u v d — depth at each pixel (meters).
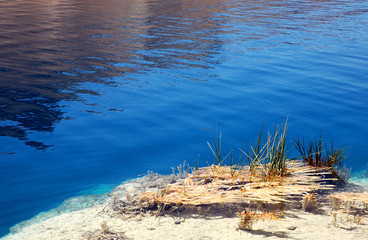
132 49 17.58
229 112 10.55
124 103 10.99
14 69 13.95
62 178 7.11
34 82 12.55
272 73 14.41
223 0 39.09
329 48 18.81
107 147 8.40
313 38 21.11
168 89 12.30
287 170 6.31
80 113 10.16
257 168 6.33
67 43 18.38
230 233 4.40
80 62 15.17
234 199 5.31
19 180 7.02
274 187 5.58
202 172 6.51
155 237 4.39
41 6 30.86
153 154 8.16
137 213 5.20
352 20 27.73
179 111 10.52
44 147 8.29
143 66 14.88
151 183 6.51
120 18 26.06
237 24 25.00
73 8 30.20
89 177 7.16
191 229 4.57
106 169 7.48
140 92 11.95
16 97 11.10
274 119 10.18
